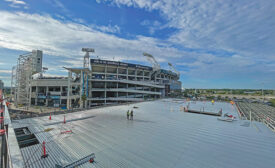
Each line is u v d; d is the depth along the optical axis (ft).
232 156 27.68
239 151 29.96
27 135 37.55
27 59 172.96
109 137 36.83
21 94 173.58
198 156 27.45
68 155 26.89
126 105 116.37
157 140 35.53
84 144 31.99
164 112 81.92
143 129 44.75
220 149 30.83
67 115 65.00
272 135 40.98
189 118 65.16
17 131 43.04
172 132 42.42
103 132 40.83
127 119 59.26
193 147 31.71
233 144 33.81
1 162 19.01
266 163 25.20
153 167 23.27
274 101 219.20
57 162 24.32
